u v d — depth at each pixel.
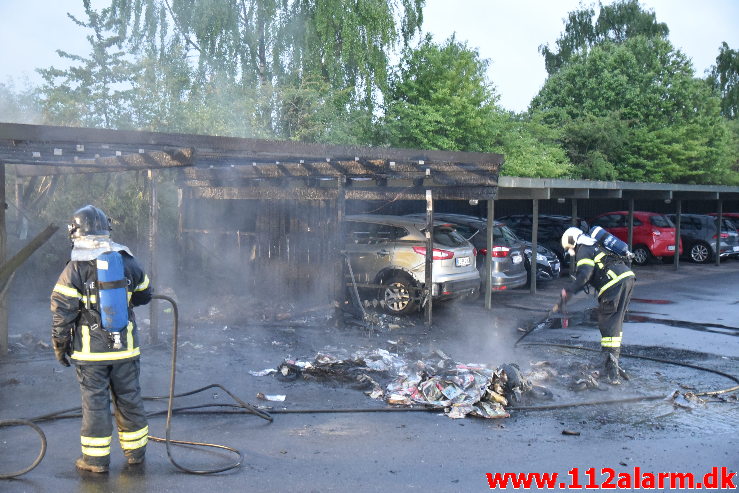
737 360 8.54
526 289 15.31
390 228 11.22
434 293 10.85
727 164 39.06
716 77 54.12
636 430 5.75
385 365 7.44
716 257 21.61
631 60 36.81
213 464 4.73
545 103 37.84
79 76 17.52
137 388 4.62
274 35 24.16
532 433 5.62
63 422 5.52
